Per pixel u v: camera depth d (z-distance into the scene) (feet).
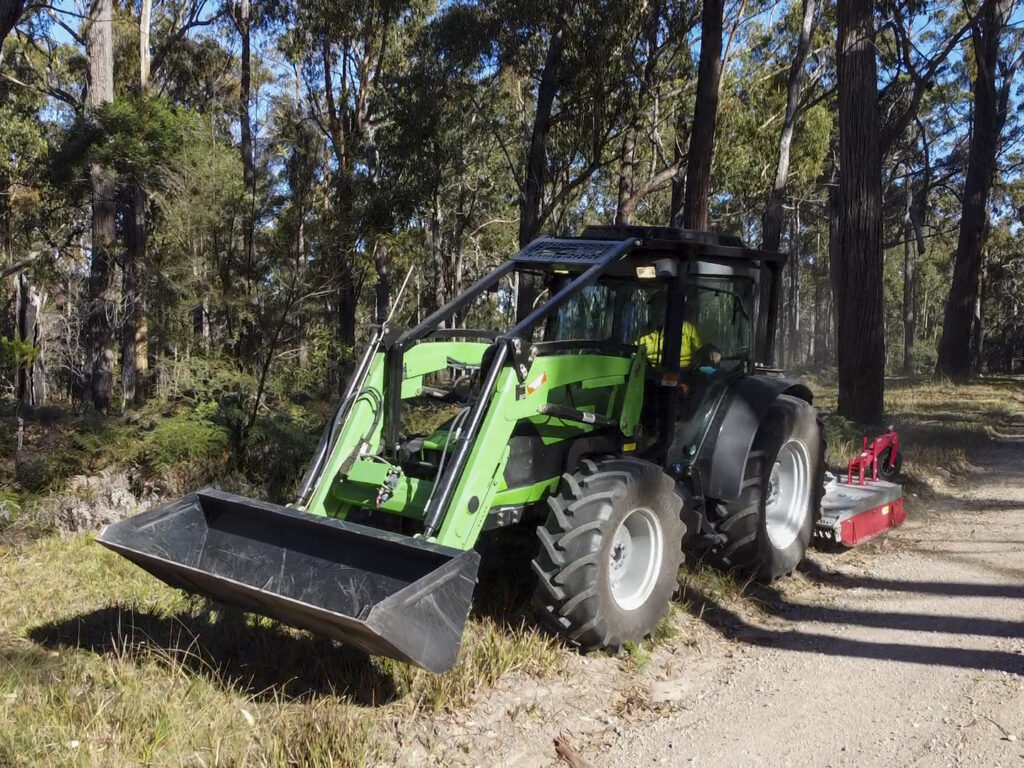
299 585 13.79
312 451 28.32
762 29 84.64
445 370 18.42
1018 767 12.41
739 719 14.17
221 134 51.83
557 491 17.01
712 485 18.95
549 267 17.89
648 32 64.23
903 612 19.04
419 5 86.63
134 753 11.53
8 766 10.89
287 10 84.64
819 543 24.30
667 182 88.84
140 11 84.38
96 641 15.11
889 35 78.74
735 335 20.81
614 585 16.25
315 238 34.81
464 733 13.02
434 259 99.19
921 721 13.96
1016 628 17.83
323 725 12.26
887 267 217.36
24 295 74.02
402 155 71.05
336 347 36.47
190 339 36.63
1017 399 73.15
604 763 12.73
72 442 27.02
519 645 15.46
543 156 66.95
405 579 13.03
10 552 20.95
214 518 14.88
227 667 14.38
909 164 117.91
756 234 154.81
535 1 61.46
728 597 19.45
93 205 55.31
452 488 14.35
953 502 30.60
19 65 79.15
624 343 18.83
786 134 60.03
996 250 165.17
